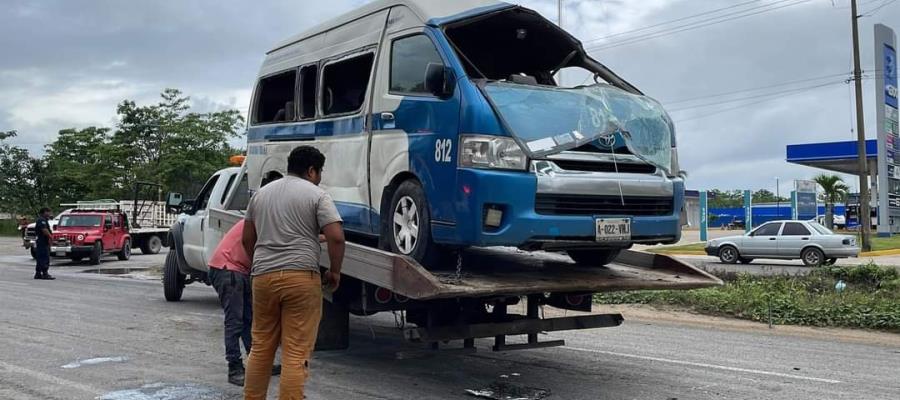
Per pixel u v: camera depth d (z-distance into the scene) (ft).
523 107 19.52
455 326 19.95
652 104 22.26
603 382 22.03
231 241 21.99
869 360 26.76
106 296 45.42
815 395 20.84
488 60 25.03
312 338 16.60
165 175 139.23
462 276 20.25
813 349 29.09
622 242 20.33
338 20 25.84
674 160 22.35
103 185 143.95
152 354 25.85
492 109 19.11
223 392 20.29
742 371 24.09
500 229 18.67
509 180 18.61
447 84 20.03
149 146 145.89
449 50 20.36
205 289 50.55
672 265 24.08
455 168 19.25
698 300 41.16
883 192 118.73
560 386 21.40
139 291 48.91
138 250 114.52
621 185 20.25
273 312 16.62
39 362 24.26
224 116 149.07
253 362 16.72
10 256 100.07
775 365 25.30
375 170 22.62
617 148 20.68
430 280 17.70
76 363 24.16
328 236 16.69
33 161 182.09
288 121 27.66
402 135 21.45
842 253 74.84
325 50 26.00
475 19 21.66
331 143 24.98
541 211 19.07
